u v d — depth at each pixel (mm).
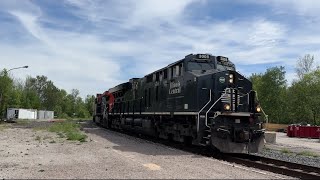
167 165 12250
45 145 19234
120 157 14273
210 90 16812
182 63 18906
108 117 40344
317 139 34469
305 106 65688
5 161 13273
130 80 32250
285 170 11789
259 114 16672
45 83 151500
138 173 10656
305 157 17719
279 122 69188
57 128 35094
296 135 37219
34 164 12539
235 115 16062
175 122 20094
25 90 137250
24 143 20438
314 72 66812
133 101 29359
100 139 23531
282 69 67438
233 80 17000
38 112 109438
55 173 10695
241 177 10281
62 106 154500
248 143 15828
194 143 17312
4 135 27047
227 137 15719
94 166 12008
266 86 67438
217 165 12492
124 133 31797
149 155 15039
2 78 70125
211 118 16109
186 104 17984
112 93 39625
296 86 68000
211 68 18781
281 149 21375
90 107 138750
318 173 12156
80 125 47156
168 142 21766
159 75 22781
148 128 24625
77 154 15289
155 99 23172
